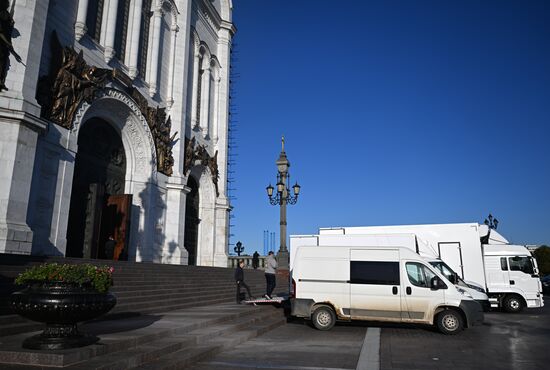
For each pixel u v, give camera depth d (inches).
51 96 657.6
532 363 324.2
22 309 246.7
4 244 530.0
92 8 800.3
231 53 1563.7
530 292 750.5
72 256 743.7
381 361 324.2
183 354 303.0
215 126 1370.6
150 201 934.4
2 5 576.4
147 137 933.8
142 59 964.6
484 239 797.2
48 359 227.6
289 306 613.3
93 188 785.6
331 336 452.4
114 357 253.3
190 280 722.8
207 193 1293.1
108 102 815.1
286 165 960.9
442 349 381.7
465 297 477.4
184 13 1117.7
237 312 502.3
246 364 304.2
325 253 521.7
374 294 496.4
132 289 533.6
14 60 582.9
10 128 565.0
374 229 721.0
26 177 576.1
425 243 719.7
